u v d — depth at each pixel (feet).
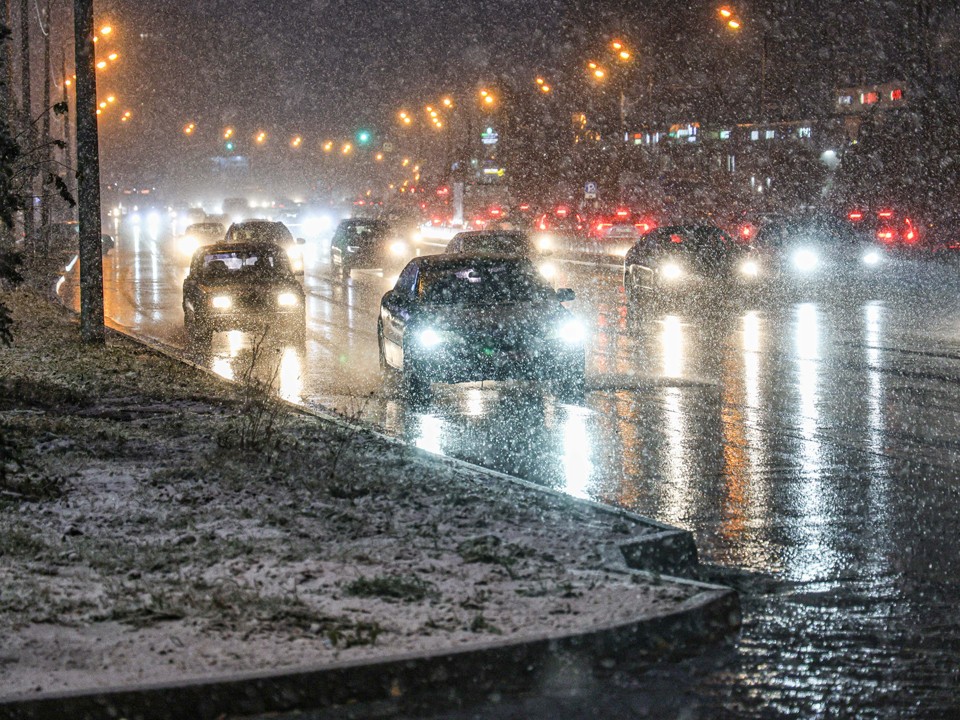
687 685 19.99
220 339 77.77
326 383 57.52
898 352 65.31
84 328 67.92
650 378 57.16
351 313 95.71
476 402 51.57
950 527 30.48
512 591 23.63
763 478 36.19
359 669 19.02
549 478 36.76
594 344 70.95
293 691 18.62
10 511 29.63
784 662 21.07
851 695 19.56
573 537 27.89
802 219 114.83
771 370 59.16
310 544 27.17
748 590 25.49
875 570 26.86
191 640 20.49
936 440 41.45
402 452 38.01
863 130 183.93
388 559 26.13
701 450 40.45
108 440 39.47
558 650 20.21
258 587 23.56
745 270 103.24
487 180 251.60
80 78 67.21
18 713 17.26
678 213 220.02
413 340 51.24
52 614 21.65
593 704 19.17
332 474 34.01
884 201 170.81
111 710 17.65
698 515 32.09
